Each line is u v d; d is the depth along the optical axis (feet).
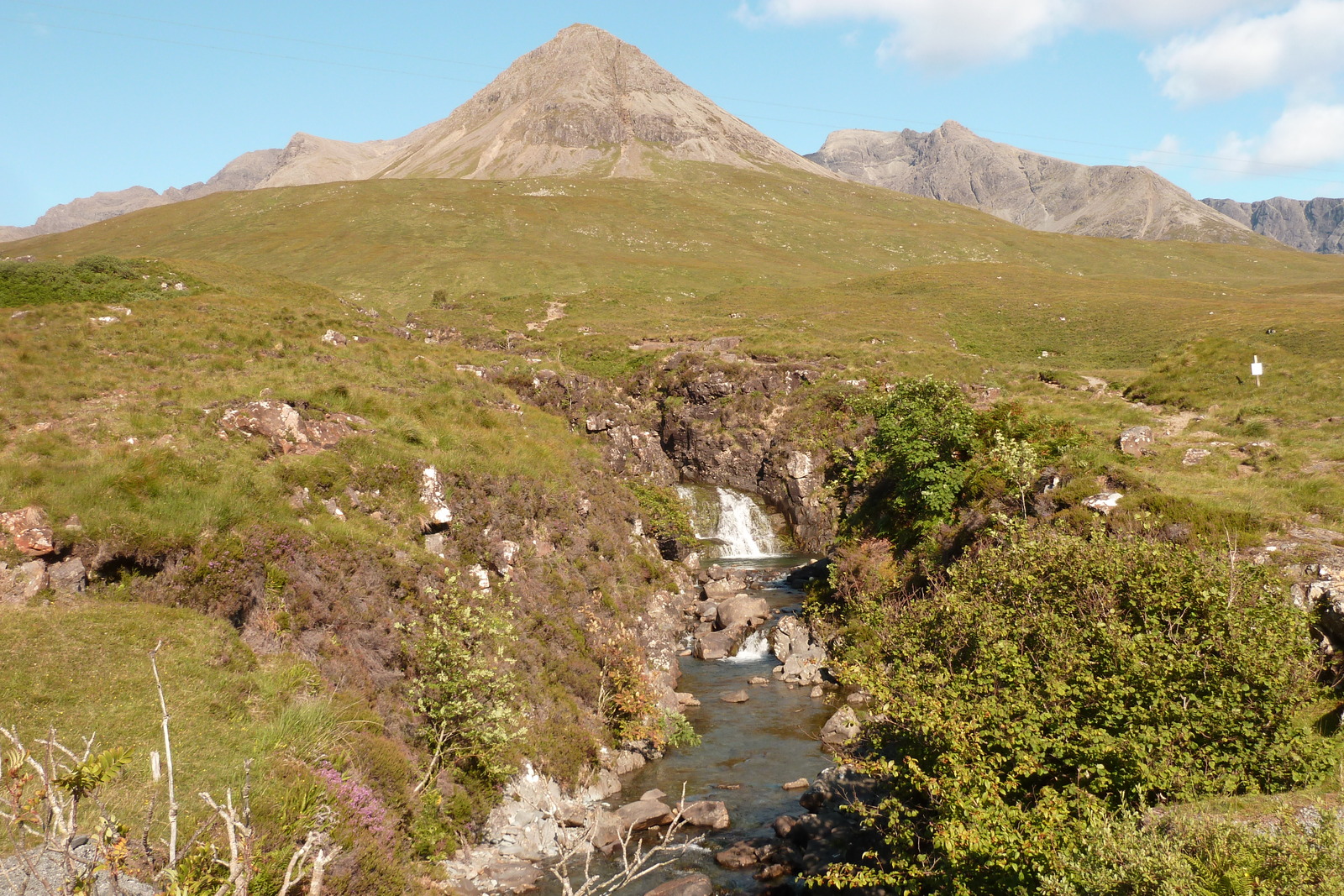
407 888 37.09
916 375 164.45
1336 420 102.78
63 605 43.68
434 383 106.01
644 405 178.50
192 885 21.33
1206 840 25.94
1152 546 41.22
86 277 155.63
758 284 366.63
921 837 37.78
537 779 53.26
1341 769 31.58
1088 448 90.33
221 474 58.54
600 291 308.40
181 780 33.37
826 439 147.54
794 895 44.04
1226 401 123.13
